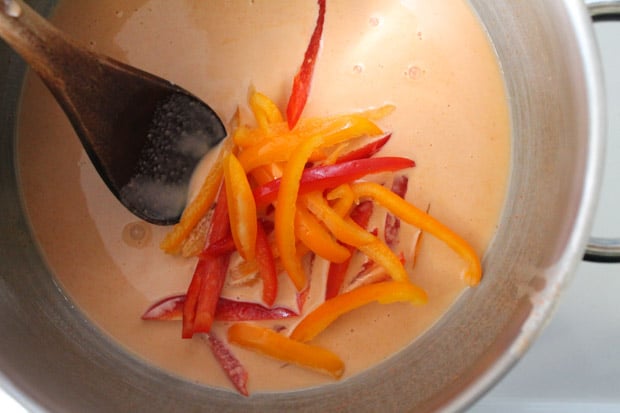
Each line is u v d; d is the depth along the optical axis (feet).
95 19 1.55
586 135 1.26
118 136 1.41
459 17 1.54
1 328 1.36
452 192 1.52
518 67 1.48
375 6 1.54
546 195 1.38
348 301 1.43
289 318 1.47
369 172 1.44
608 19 1.55
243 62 1.54
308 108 1.53
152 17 1.55
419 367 1.46
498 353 1.30
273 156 1.44
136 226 1.54
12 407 1.48
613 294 1.56
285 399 1.48
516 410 1.53
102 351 1.50
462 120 1.53
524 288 1.34
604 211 1.56
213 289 1.45
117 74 1.37
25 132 1.57
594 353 1.55
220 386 1.49
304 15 1.54
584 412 1.52
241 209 1.39
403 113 1.52
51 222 1.55
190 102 1.47
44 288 1.52
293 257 1.40
